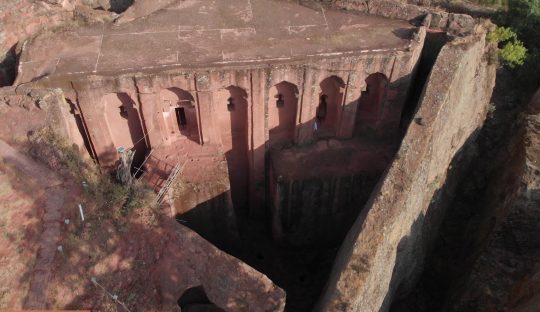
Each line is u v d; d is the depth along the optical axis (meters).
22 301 11.48
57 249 12.23
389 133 19.67
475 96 20.09
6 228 12.22
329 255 21.25
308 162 19.05
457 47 16.50
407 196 13.49
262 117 18.30
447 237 21.52
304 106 18.30
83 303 11.94
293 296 19.77
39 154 13.68
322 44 17.66
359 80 17.75
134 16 18.78
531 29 25.38
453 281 19.53
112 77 16.14
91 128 17.22
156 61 16.81
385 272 14.28
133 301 12.35
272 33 18.19
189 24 18.64
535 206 16.91
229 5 19.58
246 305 12.35
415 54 17.45
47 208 12.76
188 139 18.97
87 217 12.94
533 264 16.66
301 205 19.48
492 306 16.09
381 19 18.95
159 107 17.31
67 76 16.08
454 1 26.34
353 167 18.80
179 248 13.06
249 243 21.42
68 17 18.70
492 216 19.12
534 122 19.92
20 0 18.05
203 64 16.69
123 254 12.83
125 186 14.28
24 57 17.00
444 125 16.14
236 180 21.14
